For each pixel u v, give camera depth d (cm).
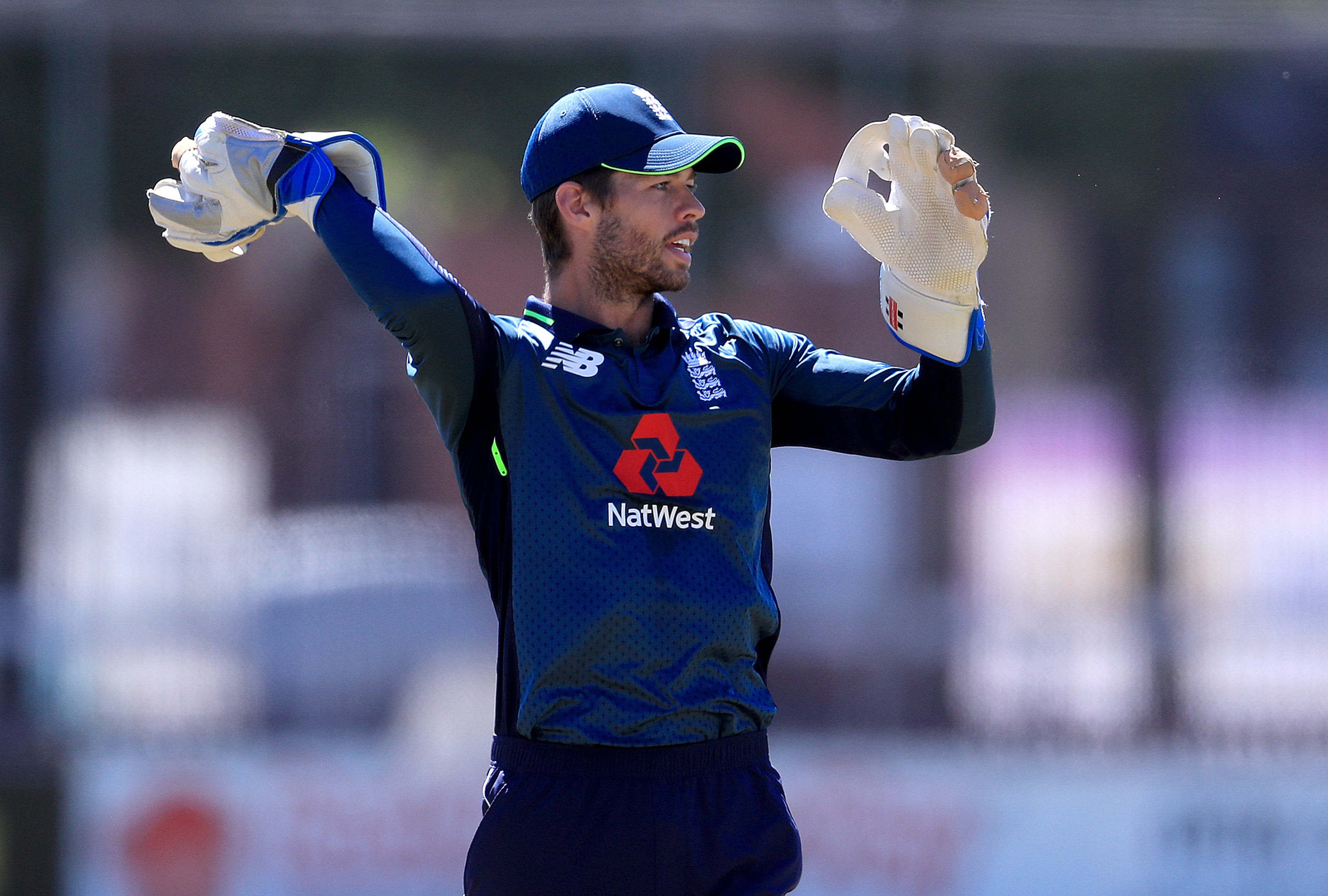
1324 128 2934
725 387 894
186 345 2666
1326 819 2531
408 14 2627
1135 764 2550
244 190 884
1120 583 2623
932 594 2619
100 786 2519
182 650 2580
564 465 859
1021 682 2602
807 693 2616
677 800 856
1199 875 2525
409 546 2600
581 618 847
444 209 2889
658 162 876
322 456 2611
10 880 2488
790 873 885
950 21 2627
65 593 2591
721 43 2623
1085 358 2809
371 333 2630
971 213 846
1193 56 2852
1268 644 2591
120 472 2620
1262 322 2862
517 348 880
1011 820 2525
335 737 2562
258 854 2503
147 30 2667
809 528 2631
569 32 2602
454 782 2522
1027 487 2659
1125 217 2947
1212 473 2645
